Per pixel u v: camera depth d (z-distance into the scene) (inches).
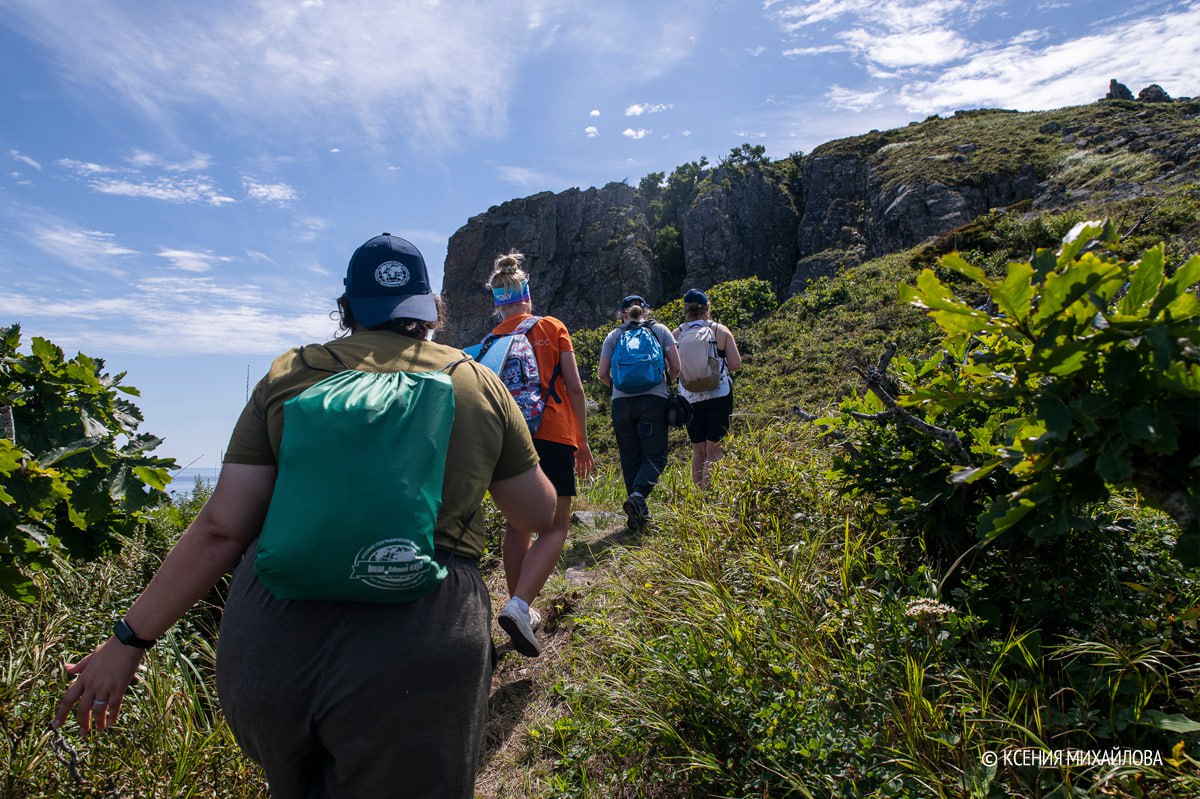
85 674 66.5
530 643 86.9
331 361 72.3
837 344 534.0
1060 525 70.9
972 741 88.4
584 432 163.3
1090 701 90.9
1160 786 79.4
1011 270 66.8
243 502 67.6
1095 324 65.3
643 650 119.2
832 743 89.7
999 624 105.1
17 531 93.7
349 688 61.9
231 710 65.8
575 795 102.7
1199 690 90.7
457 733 65.8
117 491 109.0
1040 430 69.7
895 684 96.7
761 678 104.2
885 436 126.8
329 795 66.4
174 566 66.9
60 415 114.6
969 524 113.4
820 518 144.3
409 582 61.4
